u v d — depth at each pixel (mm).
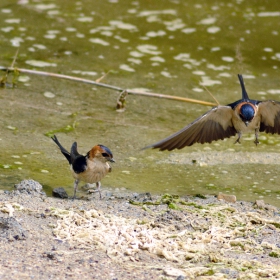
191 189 11969
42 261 8156
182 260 8609
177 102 16594
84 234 9016
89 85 17000
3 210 9617
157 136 14453
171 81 17484
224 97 16672
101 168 10828
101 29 20422
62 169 12453
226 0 23594
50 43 19141
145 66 18297
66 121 14812
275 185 12445
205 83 17516
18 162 12453
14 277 7645
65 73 17359
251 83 17703
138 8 22297
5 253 8258
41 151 13125
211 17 21938
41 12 21266
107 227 9352
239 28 21250
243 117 10172
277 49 20016
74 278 7781
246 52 19641
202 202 11148
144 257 8586
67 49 18875
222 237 9414
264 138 14844
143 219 9852
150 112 15844
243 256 8906
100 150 10703
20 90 16297
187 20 21578
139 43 19719
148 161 13211
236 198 11641
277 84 17734
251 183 12469
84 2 22500
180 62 18719
